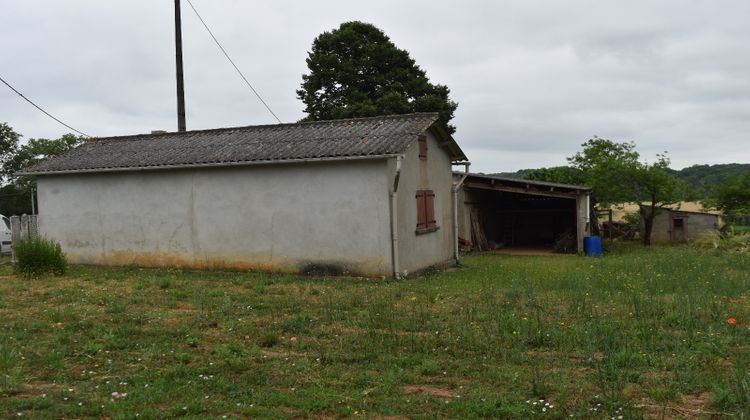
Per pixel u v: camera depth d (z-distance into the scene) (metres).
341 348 7.23
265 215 14.82
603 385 5.55
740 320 8.09
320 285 12.56
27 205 41.84
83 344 7.43
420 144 15.68
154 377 6.11
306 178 14.39
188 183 15.62
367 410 5.24
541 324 7.91
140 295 11.30
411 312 9.41
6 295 11.49
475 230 25.00
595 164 27.56
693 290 10.51
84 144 18.88
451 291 11.55
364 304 10.11
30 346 7.34
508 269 16.30
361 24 34.72
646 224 26.92
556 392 5.55
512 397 5.44
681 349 6.61
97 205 16.70
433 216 16.55
